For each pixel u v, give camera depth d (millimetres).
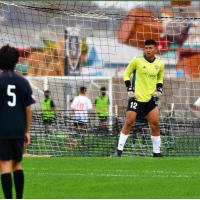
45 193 37688
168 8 109750
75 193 37688
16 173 33625
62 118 78250
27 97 33062
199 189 39312
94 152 62938
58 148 65812
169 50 97062
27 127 33500
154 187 39844
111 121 78000
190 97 94625
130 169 48312
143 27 98500
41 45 96062
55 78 89688
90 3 106062
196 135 70250
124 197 36250
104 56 108000
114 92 98625
